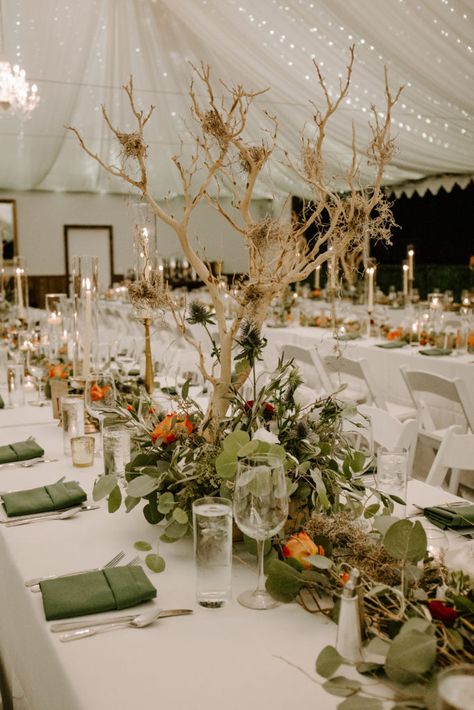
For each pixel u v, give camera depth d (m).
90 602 1.32
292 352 5.28
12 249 15.45
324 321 6.95
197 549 1.34
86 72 7.59
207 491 1.56
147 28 6.55
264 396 1.69
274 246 1.75
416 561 1.24
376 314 7.20
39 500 1.87
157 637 1.23
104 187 15.27
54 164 13.09
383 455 1.79
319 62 6.16
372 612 1.19
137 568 1.43
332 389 4.98
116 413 1.95
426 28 5.21
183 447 1.67
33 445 2.46
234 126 1.71
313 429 1.69
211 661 1.16
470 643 1.08
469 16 4.89
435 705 0.93
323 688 1.07
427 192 13.07
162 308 1.96
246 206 1.78
